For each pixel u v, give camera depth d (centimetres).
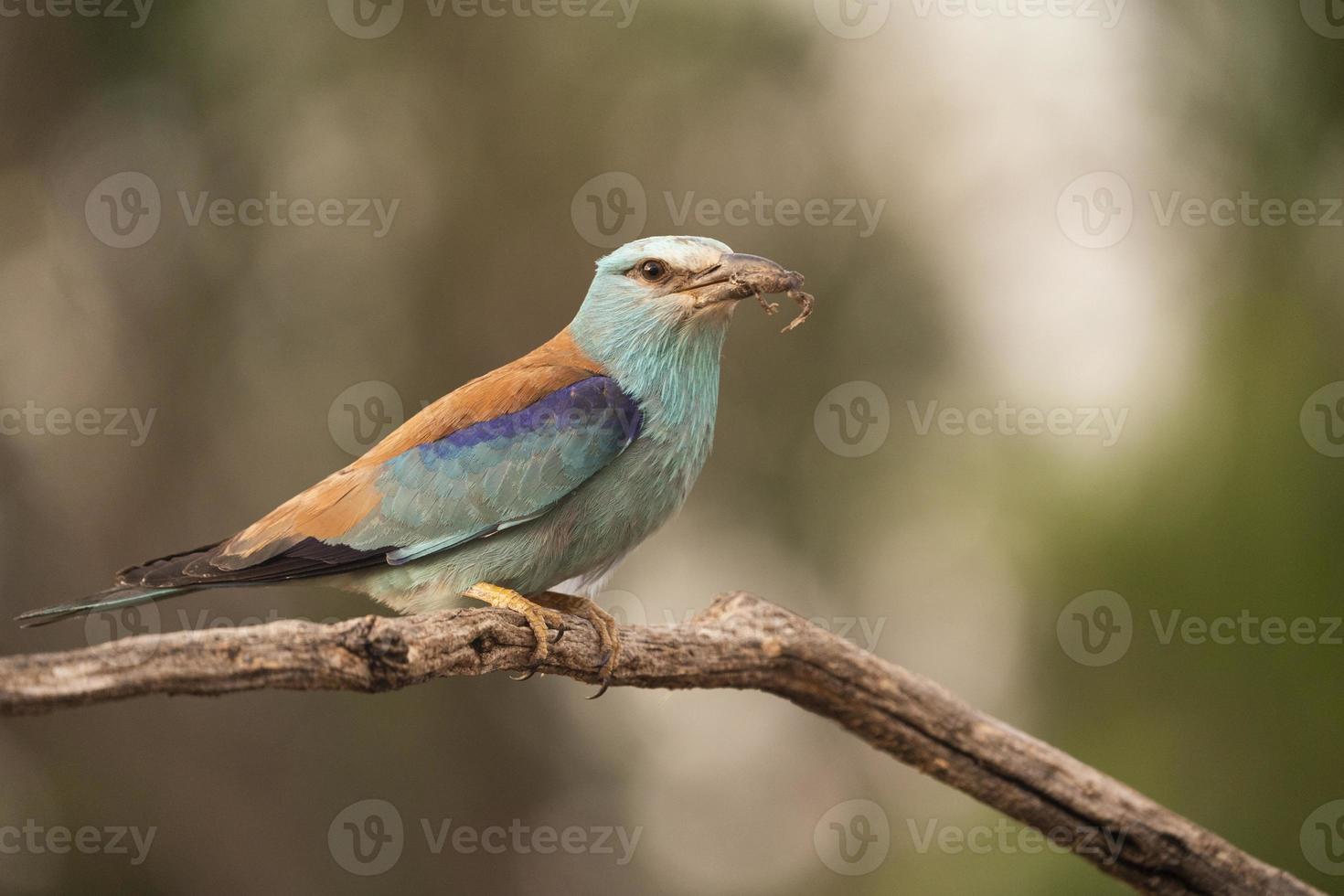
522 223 1380
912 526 1283
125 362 1354
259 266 1377
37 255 1339
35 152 1330
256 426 1378
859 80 1351
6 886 1262
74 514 1333
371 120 1377
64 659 490
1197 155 1136
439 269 1391
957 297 1304
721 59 1353
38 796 1273
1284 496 1009
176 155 1354
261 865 1327
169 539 1353
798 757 1484
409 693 1388
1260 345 1042
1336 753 998
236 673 522
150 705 1316
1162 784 1017
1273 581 1009
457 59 1376
